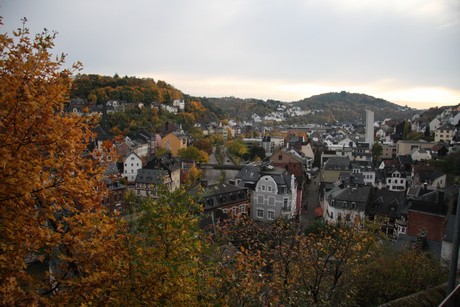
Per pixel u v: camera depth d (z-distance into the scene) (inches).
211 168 4517.7
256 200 2605.8
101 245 461.4
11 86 414.6
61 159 433.1
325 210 2682.1
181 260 503.5
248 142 6619.1
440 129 5497.1
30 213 423.2
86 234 466.3
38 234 422.0
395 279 861.2
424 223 1966.0
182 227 506.9
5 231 407.8
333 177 3917.3
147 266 460.4
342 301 732.7
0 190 384.8
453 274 441.1
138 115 6092.5
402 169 3863.2
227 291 557.6
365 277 845.2
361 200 2321.6
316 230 1605.6
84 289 427.2
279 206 2539.4
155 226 513.3
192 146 4948.3
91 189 482.3
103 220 477.1
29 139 419.5
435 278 886.4
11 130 417.4
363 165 4104.3
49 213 432.5
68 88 481.1
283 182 2576.3
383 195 2426.2
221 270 592.7
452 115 6501.0
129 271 459.8
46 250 452.8
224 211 2337.6
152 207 519.2
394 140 6382.9
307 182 4286.4
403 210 2290.8
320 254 764.0
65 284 457.1
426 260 974.4
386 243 1253.7
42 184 415.5
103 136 4382.4
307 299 692.1
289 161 3826.3
